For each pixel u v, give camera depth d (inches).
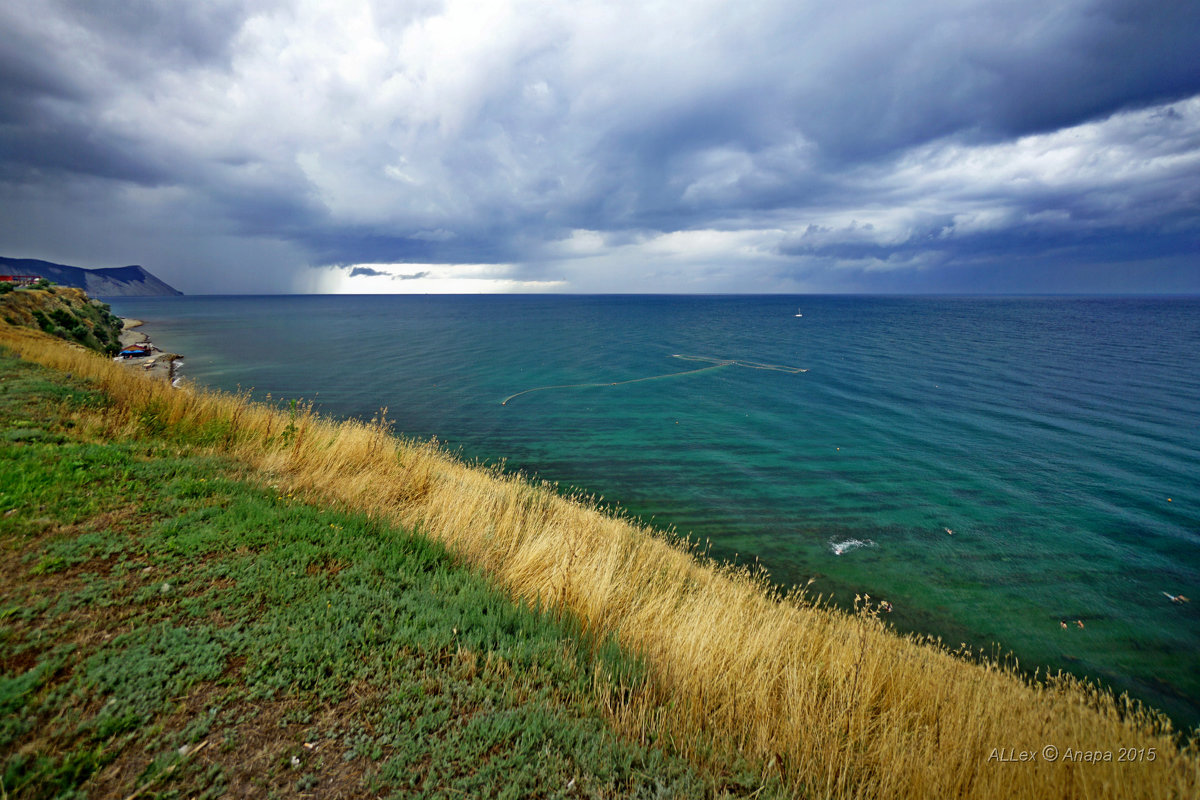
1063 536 614.9
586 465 855.1
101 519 190.4
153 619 137.7
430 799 96.7
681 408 1286.9
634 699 133.6
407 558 194.2
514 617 164.9
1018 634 431.5
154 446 295.4
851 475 821.9
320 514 220.8
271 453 314.8
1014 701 167.0
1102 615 457.4
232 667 124.8
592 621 173.0
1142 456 924.0
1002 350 2367.1
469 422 1129.4
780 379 1690.5
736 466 860.6
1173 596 487.5
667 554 346.0
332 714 114.7
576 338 3009.4
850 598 478.3
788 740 125.9
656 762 112.4
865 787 117.7
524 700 126.3
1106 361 2020.2
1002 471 847.7
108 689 112.2
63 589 145.3
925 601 477.4
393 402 1310.3
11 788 86.4
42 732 98.9
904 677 164.1
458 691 124.6
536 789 102.9
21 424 288.4
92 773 93.1
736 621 191.2
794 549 572.7
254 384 1491.1
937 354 2249.0
